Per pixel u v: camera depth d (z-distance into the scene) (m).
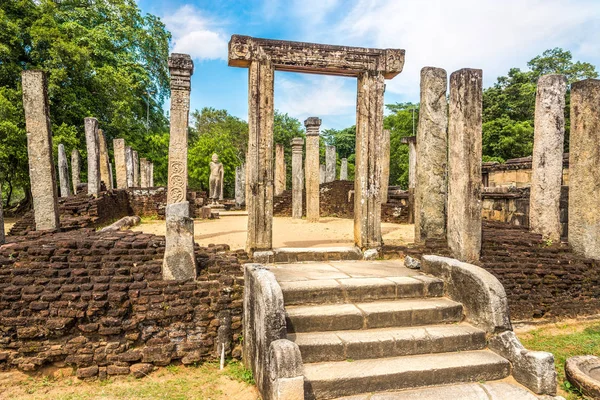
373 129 6.52
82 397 4.20
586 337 5.75
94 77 19.56
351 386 3.65
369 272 5.52
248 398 4.02
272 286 3.95
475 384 3.89
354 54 6.38
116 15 23.86
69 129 18.05
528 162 14.88
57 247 4.90
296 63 6.16
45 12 18.44
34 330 4.56
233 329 5.11
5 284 4.66
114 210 12.65
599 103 6.69
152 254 5.16
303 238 8.91
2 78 17.28
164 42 27.55
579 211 6.84
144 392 4.28
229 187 35.31
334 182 17.20
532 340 5.67
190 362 4.89
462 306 4.74
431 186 6.78
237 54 5.91
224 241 8.13
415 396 3.64
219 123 40.56
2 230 5.17
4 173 18.06
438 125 6.78
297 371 3.30
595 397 3.89
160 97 29.27
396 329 4.41
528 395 3.71
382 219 13.96
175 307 4.91
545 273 6.43
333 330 4.34
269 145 6.12
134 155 21.19
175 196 8.41
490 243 6.54
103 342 4.68
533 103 26.05
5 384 4.41
